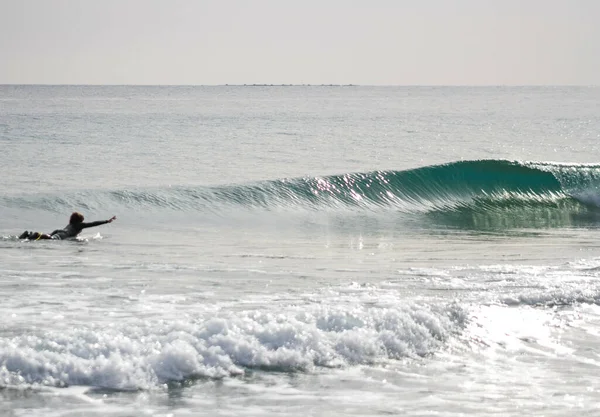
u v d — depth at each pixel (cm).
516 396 1220
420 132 11594
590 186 5494
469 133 11588
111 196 4209
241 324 1429
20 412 1078
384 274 2353
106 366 1227
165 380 1233
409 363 1387
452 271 2425
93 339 1313
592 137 11250
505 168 5412
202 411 1114
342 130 11794
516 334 1600
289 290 2022
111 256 2678
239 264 2550
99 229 3556
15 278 2147
